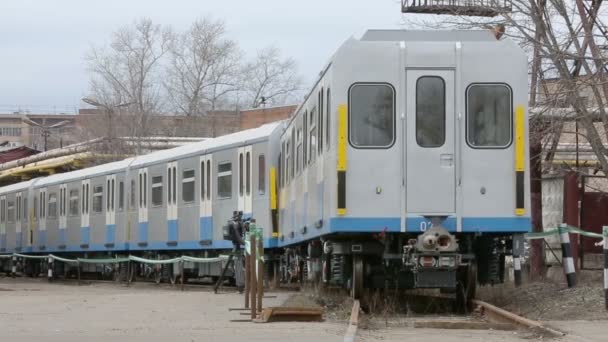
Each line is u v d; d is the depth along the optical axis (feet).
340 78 64.85
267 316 60.85
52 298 90.17
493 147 65.00
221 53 331.98
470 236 66.54
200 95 328.49
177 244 130.52
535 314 64.64
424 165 64.69
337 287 81.35
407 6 97.25
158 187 137.28
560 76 84.43
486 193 64.75
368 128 64.80
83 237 163.63
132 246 145.38
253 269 62.90
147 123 292.20
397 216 64.34
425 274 64.18
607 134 82.43
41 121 643.86
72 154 231.71
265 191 109.40
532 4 86.94
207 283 135.33
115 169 152.46
